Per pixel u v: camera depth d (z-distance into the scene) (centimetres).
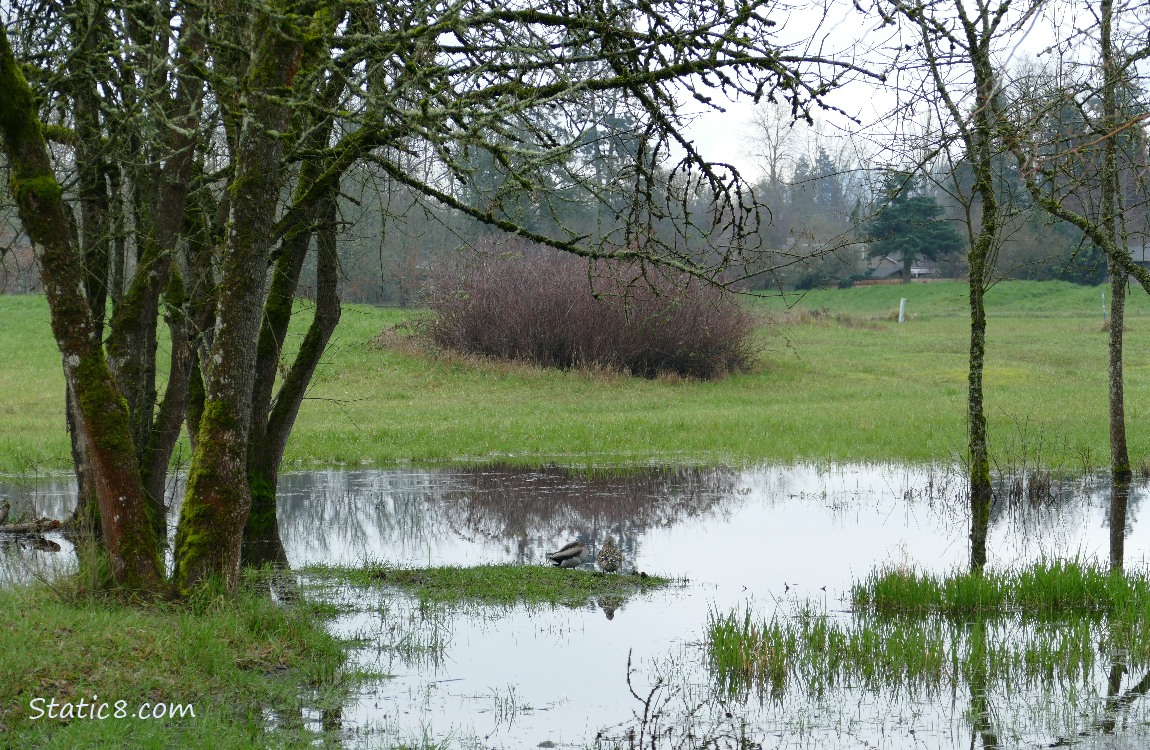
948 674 917
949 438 2652
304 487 2067
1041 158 857
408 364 4341
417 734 753
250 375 978
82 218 1246
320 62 920
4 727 640
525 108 785
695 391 4150
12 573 1098
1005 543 1494
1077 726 796
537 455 2573
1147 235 1196
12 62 842
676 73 884
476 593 1172
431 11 830
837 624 1047
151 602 927
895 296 8450
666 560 1371
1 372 4181
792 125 898
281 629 923
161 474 1264
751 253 1002
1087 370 4681
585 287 4350
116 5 918
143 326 1177
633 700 844
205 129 939
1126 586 1150
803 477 2183
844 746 757
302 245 1364
